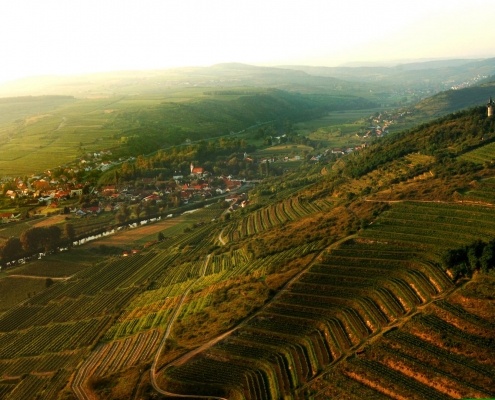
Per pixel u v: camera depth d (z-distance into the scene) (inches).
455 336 3836.1
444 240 5339.6
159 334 5644.7
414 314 4306.1
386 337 4087.1
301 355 4325.8
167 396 4276.6
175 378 4478.3
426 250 5290.4
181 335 5398.6
